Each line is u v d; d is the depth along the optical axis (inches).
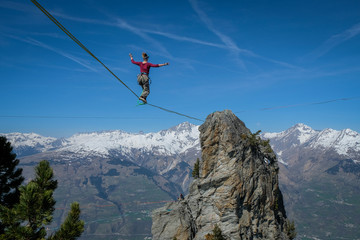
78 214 721.6
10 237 634.8
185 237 2256.4
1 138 792.3
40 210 657.0
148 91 725.3
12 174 802.2
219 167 2336.4
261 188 2364.7
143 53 724.0
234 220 2114.9
